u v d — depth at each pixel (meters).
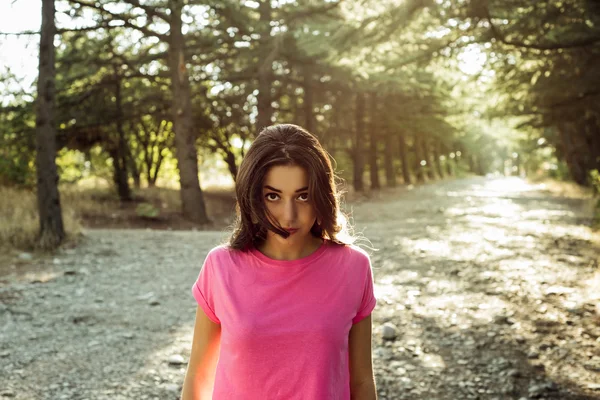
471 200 25.19
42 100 11.23
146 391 4.70
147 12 16.03
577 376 4.86
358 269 1.71
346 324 1.67
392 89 23.84
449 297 7.38
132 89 20.97
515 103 20.31
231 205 23.41
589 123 27.42
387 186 40.88
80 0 14.41
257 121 20.61
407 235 13.06
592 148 29.55
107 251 10.86
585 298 7.06
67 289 8.06
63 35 16.78
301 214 1.59
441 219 16.83
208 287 1.74
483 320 6.38
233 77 20.72
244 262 1.69
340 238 1.72
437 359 5.32
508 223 15.30
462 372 5.01
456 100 21.98
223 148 24.55
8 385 4.79
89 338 6.01
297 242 1.68
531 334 5.89
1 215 12.73
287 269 1.66
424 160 57.28
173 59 17.45
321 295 1.65
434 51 11.72
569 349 5.45
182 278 8.87
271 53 18.19
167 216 18.30
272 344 1.61
